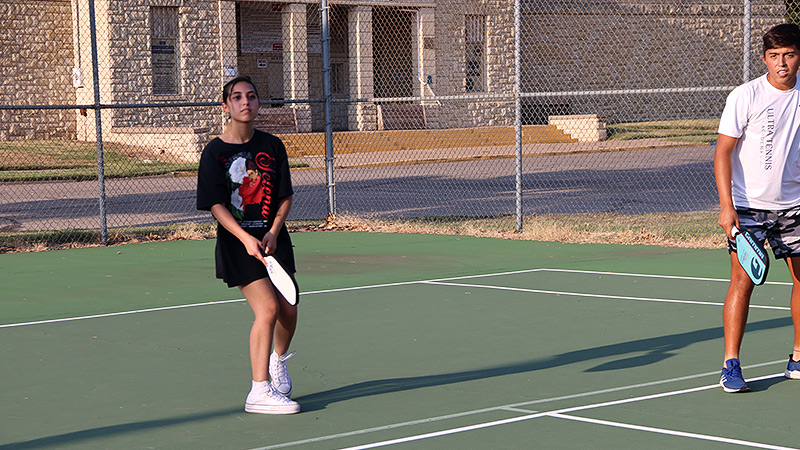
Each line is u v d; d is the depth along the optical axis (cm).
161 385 663
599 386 636
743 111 607
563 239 1449
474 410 585
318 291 1043
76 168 2994
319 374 689
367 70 3900
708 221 1638
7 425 573
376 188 2467
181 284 1109
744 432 527
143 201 2233
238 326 865
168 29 3538
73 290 1080
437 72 4072
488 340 789
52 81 3553
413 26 4016
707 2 4731
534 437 527
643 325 833
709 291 993
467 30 4181
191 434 550
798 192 623
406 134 3831
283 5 3728
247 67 3878
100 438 545
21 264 1298
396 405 602
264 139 607
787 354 715
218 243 598
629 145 3756
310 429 554
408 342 788
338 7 3941
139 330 854
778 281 1036
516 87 1511
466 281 1094
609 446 508
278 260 572
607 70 4566
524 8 4334
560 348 754
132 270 1227
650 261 1212
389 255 1326
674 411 572
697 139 3831
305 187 2520
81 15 3491
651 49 4656
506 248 1374
